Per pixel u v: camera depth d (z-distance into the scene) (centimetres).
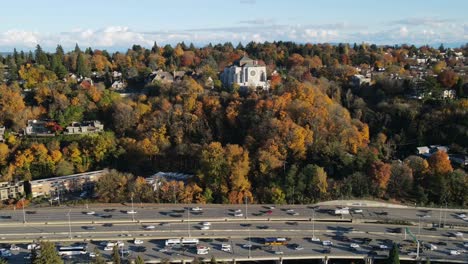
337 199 19575
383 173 19675
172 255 15238
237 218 18012
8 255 15238
